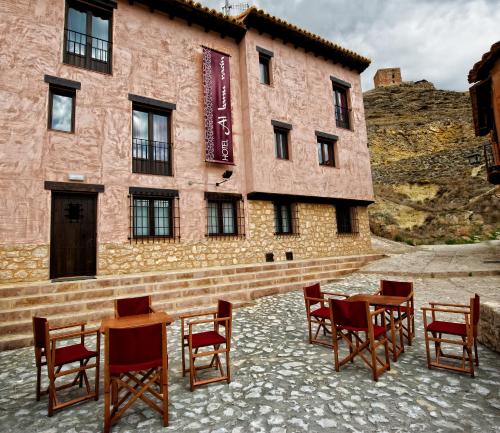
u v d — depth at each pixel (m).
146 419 2.98
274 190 11.23
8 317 5.70
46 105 7.99
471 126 33.50
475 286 7.86
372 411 2.97
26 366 4.41
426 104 40.91
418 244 19.00
